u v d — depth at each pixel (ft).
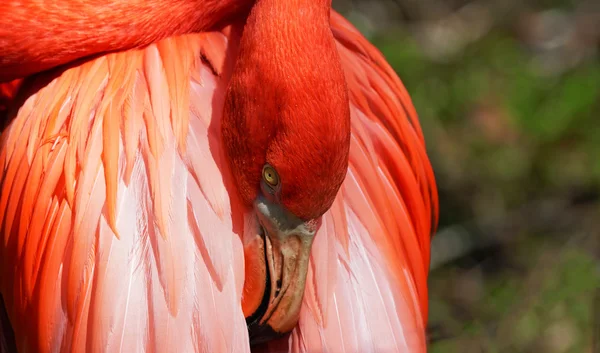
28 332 13.94
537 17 32.81
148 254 13.21
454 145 29.55
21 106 14.65
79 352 13.00
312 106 12.44
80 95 14.08
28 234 13.69
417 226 16.19
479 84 30.35
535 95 30.27
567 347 24.11
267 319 13.66
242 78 13.17
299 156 12.61
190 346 13.06
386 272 14.51
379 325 14.08
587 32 32.30
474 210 29.35
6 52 14.38
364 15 32.30
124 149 13.65
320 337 13.94
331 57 12.63
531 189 29.60
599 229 28.09
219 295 13.32
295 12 12.75
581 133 29.71
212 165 13.79
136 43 14.52
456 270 28.37
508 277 27.37
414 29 32.30
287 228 13.48
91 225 13.23
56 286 13.33
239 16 15.16
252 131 13.16
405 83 29.89
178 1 14.53
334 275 14.10
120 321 12.91
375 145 15.57
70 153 13.64
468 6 33.06
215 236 13.47
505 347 24.38
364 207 14.71
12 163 14.24
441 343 23.66
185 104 13.99
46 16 14.20
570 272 25.93
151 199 13.39
